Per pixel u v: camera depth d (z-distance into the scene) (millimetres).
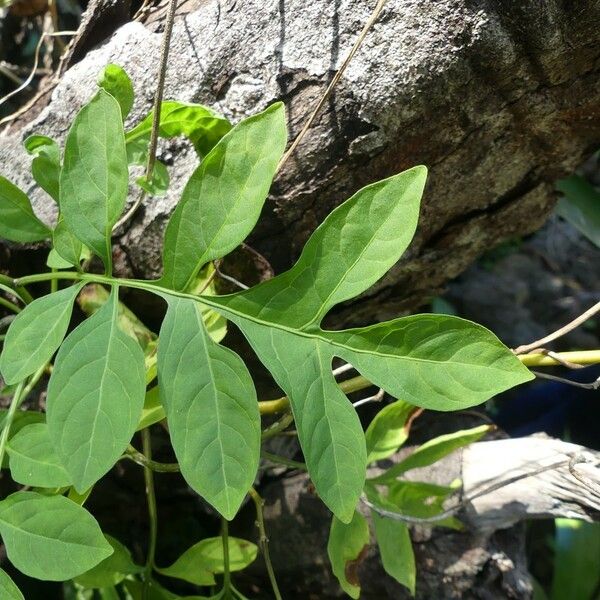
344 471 261
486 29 322
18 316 273
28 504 268
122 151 272
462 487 423
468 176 373
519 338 822
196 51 355
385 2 324
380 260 265
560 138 372
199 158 351
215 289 361
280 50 342
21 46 513
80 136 272
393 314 440
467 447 435
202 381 262
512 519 424
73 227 272
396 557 380
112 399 256
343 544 367
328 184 349
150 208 360
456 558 429
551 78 341
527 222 425
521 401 552
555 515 413
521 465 417
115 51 368
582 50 333
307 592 462
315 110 327
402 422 381
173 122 335
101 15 379
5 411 313
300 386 265
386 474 383
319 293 270
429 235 394
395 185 265
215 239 269
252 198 267
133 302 380
